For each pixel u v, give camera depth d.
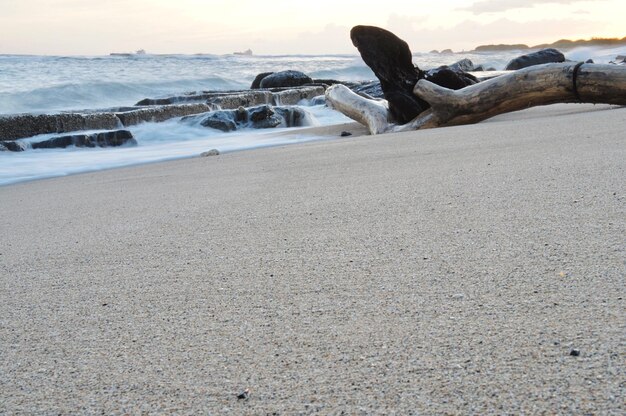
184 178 4.47
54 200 4.03
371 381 1.11
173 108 11.12
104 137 8.50
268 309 1.53
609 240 1.79
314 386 1.12
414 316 1.39
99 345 1.41
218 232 2.44
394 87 7.38
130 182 4.62
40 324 1.58
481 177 2.99
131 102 18.66
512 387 1.04
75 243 2.50
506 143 4.23
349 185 3.25
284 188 3.40
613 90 5.77
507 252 1.78
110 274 1.99
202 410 1.07
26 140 8.27
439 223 2.20
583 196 2.35
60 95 17.59
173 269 1.97
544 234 1.92
